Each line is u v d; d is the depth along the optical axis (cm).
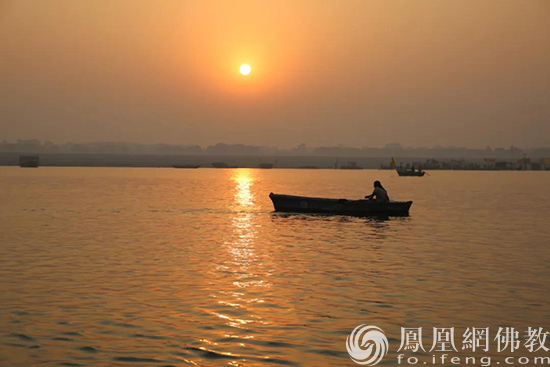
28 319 1365
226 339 1240
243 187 8544
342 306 1495
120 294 1597
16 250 2327
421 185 10450
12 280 1761
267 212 4175
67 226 3206
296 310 1455
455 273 1916
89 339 1234
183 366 1096
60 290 1636
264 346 1202
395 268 2000
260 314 1420
